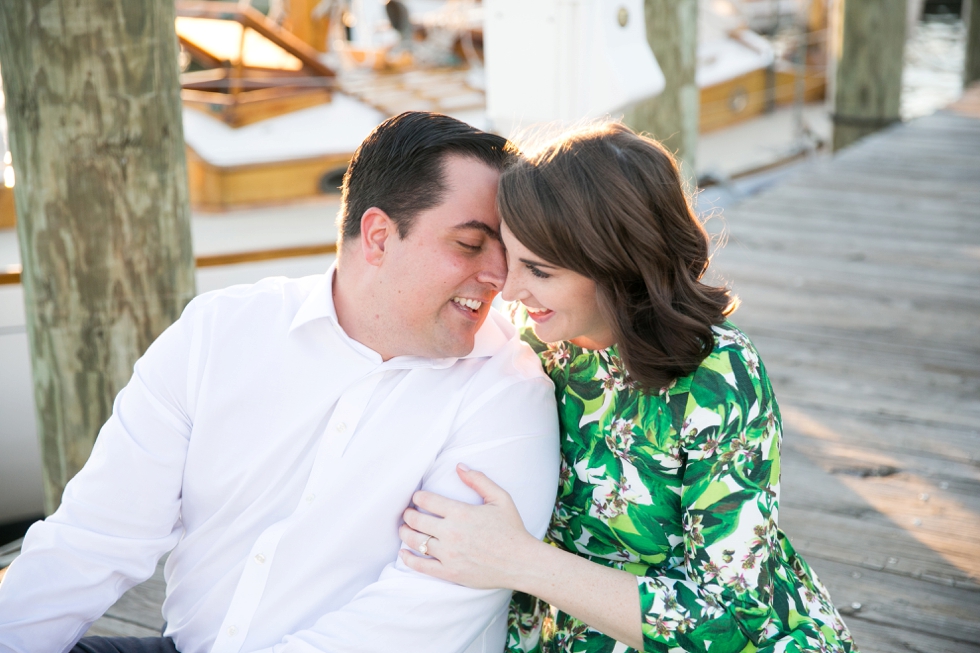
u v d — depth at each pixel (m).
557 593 1.29
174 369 1.46
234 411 1.44
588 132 1.28
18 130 2.22
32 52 2.13
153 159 2.26
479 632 1.39
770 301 4.07
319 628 1.35
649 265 1.24
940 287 4.20
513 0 2.73
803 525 2.43
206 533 1.47
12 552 2.50
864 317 3.87
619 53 2.73
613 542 1.41
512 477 1.40
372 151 1.39
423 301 1.38
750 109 8.67
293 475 1.43
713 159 7.92
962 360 3.43
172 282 2.37
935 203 5.55
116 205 2.25
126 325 2.34
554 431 1.44
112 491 1.46
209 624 1.46
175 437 1.46
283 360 1.43
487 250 1.38
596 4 2.66
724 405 1.28
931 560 2.27
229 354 1.45
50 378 2.42
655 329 1.27
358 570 1.41
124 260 2.30
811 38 10.05
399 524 1.41
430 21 7.03
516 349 1.50
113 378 2.38
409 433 1.41
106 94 2.17
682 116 4.25
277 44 5.61
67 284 2.31
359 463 1.39
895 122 8.20
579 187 1.21
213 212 4.80
